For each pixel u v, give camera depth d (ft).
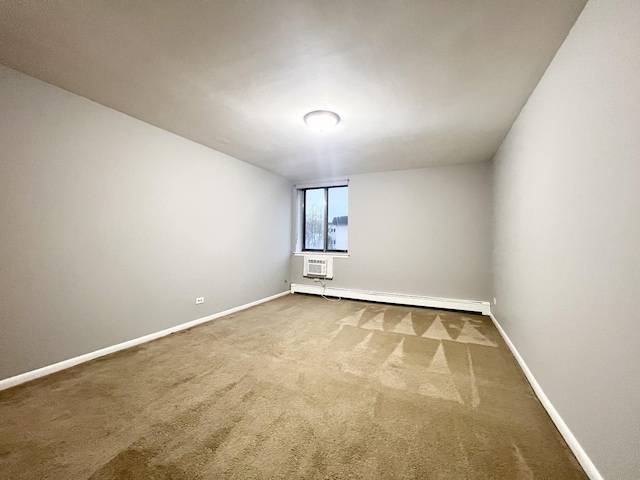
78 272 7.52
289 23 4.84
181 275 10.56
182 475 3.85
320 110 8.19
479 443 4.54
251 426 4.92
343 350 8.52
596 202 4.00
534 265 6.59
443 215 14.30
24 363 6.49
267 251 15.78
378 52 5.61
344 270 16.55
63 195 7.23
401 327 10.93
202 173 11.44
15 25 4.95
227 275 12.82
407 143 10.96
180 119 8.98
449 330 10.59
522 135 7.82
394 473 3.91
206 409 5.43
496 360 7.86
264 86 6.96
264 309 13.83
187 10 4.58
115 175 8.39
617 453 3.37
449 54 5.64
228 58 5.88
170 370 7.11
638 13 3.14
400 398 5.88
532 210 6.82
